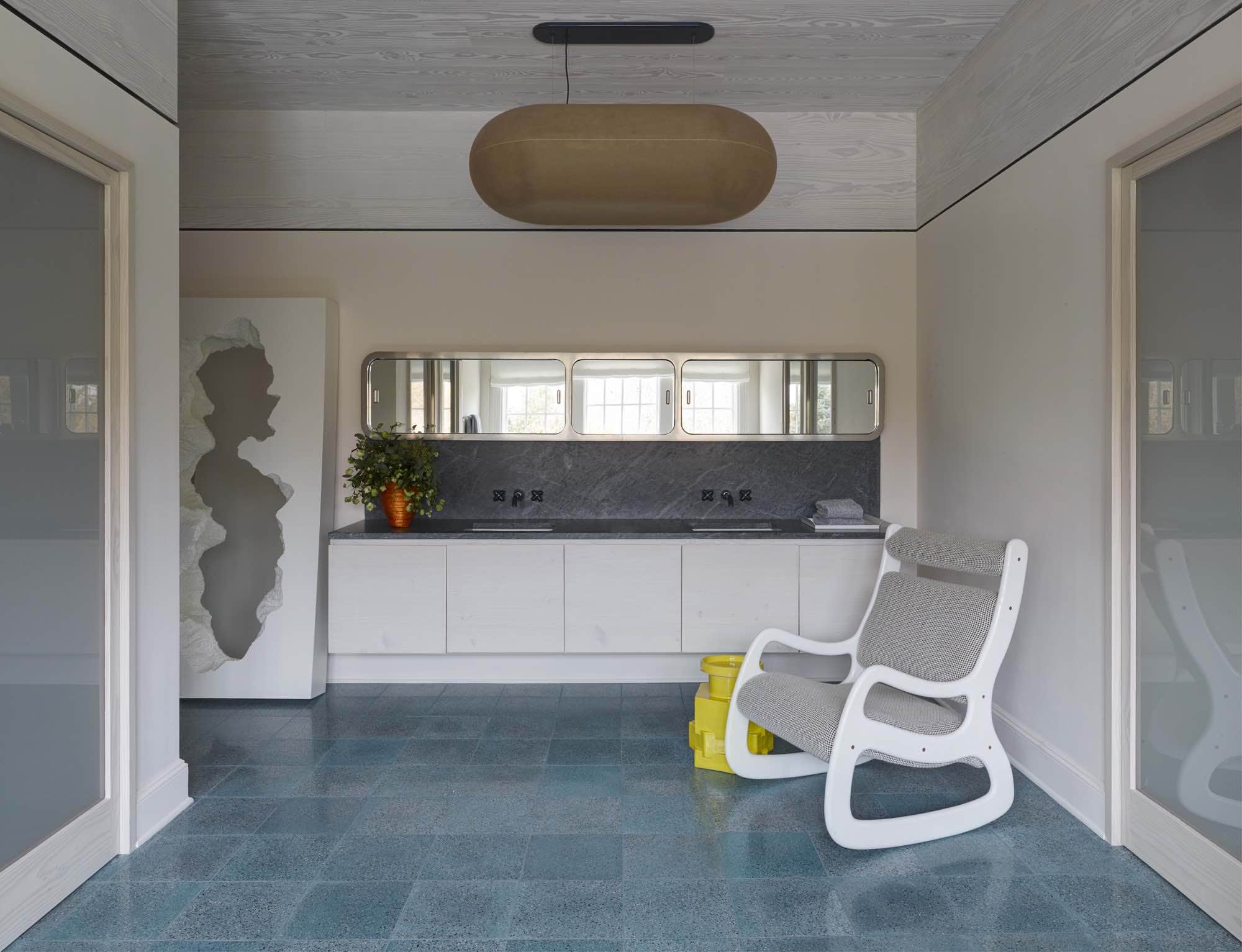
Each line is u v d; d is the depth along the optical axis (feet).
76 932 7.16
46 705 7.44
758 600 13.94
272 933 7.16
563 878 8.07
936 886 7.93
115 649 8.38
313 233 15.06
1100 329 8.99
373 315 15.11
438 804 9.77
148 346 8.86
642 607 13.91
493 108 14.74
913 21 11.48
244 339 14.11
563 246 15.19
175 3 9.36
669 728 12.48
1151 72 8.15
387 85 13.67
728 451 15.43
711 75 13.26
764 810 9.62
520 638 13.88
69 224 7.67
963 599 9.85
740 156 11.30
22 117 6.91
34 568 7.25
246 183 14.98
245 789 10.19
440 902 7.65
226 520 13.99
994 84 11.78
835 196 15.16
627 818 9.39
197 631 13.89
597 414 15.05
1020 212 10.91
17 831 7.10
